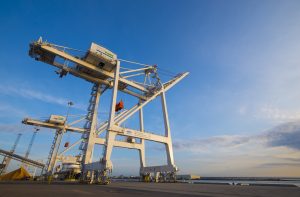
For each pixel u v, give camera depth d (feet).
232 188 79.30
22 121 184.34
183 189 68.69
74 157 195.11
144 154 161.38
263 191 62.95
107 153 107.65
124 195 42.70
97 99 140.56
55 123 196.65
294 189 73.05
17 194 40.45
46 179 171.42
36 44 110.11
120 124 129.18
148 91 154.81
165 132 147.54
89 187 70.59
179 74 174.09
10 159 209.36
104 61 125.70
